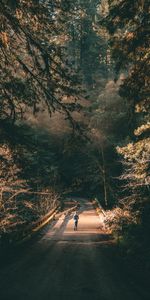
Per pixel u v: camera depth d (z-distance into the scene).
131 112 17.31
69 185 79.62
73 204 73.94
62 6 16.08
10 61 16.19
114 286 14.03
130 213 29.78
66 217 52.81
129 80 16.38
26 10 15.16
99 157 64.38
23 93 16.41
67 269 17.77
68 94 16.80
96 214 56.22
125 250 23.33
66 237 32.75
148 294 12.81
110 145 59.84
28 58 16.38
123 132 59.31
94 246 27.12
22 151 17.28
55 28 16.08
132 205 26.34
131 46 15.57
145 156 21.34
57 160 72.94
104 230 38.28
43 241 29.75
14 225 28.00
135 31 15.37
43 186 44.66
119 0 15.60
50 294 12.71
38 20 15.62
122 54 16.02
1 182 23.92
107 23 15.64
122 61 16.16
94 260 20.83
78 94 16.78
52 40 16.62
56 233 35.91
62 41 17.16
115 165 60.06
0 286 14.04
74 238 32.03
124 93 16.58
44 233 35.66
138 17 15.45
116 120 58.81
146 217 24.42
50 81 16.25
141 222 24.84
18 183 24.92
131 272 17.14
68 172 76.75
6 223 25.67
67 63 16.78
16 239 26.05
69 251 24.42
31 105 16.86
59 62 16.67
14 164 17.97
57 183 61.38
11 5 14.19
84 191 88.06
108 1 15.70
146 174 20.80
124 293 12.90
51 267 18.33
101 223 44.88
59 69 16.17
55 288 13.63
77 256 22.28
